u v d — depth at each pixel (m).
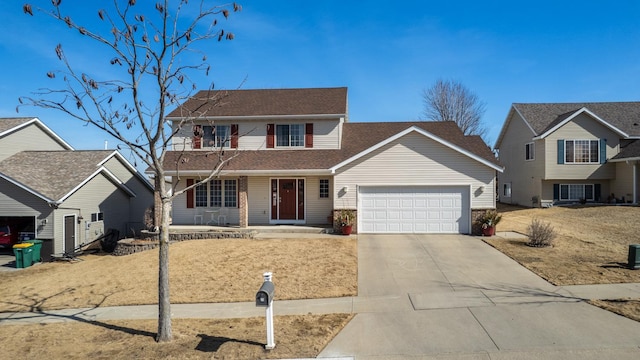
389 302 9.45
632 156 24.03
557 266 11.82
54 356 7.17
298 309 9.27
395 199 17.84
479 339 7.11
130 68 7.57
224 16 7.86
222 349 7.12
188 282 11.73
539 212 24.39
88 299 11.08
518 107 29.83
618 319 7.70
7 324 9.34
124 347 7.44
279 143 20.81
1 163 21.70
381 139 21.50
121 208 25.36
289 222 20.23
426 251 14.36
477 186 17.45
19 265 17.58
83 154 24.05
